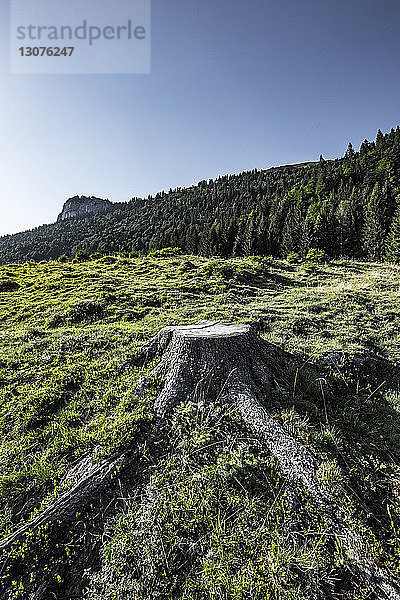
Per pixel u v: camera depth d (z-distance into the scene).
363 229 43.59
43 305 13.43
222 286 15.64
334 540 3.23
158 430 4.67
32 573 3.09
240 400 4.91
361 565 2.98
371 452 4.73
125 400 5.36
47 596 2.97
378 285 15.57
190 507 3.54
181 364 5.51
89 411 5.44
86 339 8.80
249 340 6.08
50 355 7.84
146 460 4.25
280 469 3.96
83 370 6.87
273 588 2.80
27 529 3.35
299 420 4.82
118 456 4.22
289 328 9.38
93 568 3.18
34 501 3.84
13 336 9.62
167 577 2.99
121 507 3.71
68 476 4.08
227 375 5.33
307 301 12.73
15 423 5.25
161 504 3.61
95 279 18.41
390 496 4.02
